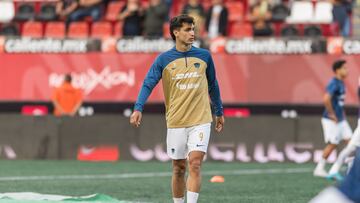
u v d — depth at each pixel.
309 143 66.56
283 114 71.56
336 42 70.88
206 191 45.19
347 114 70.06
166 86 32.38
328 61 70.94
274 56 71.62
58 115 69.19
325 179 52.84
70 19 81.25
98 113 73.88
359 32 84.06
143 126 68.00
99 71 73.81
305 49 71.25
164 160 67.38
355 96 70.12
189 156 31.75
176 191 33.06
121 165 63.41
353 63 70.44
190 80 31.97
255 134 67.12
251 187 47.56
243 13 82.12
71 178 52.66
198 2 80.81
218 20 76.25
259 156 66.94
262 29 76.06
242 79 72.00
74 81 74.19
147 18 76.38
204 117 31.86
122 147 68.25
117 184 49.00
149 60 73.00
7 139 69.56
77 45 74.25
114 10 84.75
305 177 54.16
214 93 33.41
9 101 74.94
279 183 50.06
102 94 73.75
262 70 71.75
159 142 67.69
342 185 18.38
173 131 32.09
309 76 71.19
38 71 74.62
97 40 74.12
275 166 62.97
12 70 74.88
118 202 36.81
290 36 76.69
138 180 51.53
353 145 50.81
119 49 73.56
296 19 82.75
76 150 69.00
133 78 73.25
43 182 49.94
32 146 69.31
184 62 32.09
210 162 66.81
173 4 84.38
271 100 71.69
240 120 67.19
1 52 75.12
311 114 71.31
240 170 59.19
